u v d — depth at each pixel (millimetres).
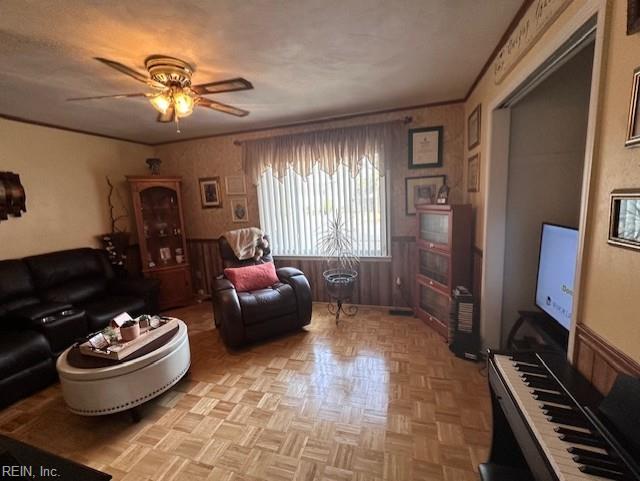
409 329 2914
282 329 2801
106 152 3660
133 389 1761
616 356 851
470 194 2727
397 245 3334
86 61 1803
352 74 2188
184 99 1922
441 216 2684
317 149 3361
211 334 3021
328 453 1536
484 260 2186
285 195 3656
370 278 3494
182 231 3916
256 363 2424
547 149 1982
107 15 1375
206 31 1550
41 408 1998
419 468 1430
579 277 1029
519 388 1008
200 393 2066
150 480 1431
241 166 3863
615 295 868
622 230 833
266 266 3141
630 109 788
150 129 3480
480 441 1566
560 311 1561
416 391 1979
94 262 3201
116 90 2262
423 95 2744
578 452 747
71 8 1312
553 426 837
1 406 1971
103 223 3621
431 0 1385
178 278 3850
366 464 1463
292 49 1786
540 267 1827
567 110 1923
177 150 4133
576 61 1866
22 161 2850
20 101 2406
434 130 3014
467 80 2418
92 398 1681
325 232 3545
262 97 2605
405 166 3180
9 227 2746
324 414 1812
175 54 1781
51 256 2910
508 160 2029
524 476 1206
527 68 1448
